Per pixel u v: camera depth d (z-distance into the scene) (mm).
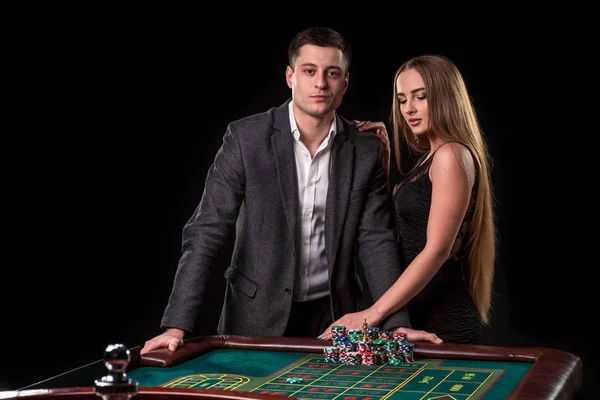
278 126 3236
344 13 6418
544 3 6160
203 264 3098
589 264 6238
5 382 6266
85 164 6473
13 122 6285
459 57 6316
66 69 6379
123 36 6473
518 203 6336
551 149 6258
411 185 3182
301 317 3336
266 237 3213
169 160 6609
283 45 6500
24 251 6344
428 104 3096
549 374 2182
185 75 6566
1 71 6234
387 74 6406
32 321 6348
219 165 3256
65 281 6441
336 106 3209
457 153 3006
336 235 3219
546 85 6219
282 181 3199
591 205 6203
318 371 2406
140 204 6582
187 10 6512
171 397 1649
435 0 6301
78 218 6465
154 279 6621
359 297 3371
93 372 2336
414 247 3172
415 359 2543
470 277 3166
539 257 6324
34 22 6293
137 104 6539
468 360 2502
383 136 3414
